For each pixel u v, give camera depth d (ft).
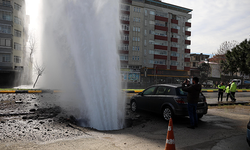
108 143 13.87
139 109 28.14
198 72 206.39
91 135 15.90
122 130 18.79
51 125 18.93
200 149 13.37
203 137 16.34
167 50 175.52
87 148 12.59
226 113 29.17
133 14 158.61
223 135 16.98
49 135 15.42
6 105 31.53
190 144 14.43
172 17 182.80
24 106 30.83
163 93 24.04
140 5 160.45
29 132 16.24
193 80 19.86
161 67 167.43
